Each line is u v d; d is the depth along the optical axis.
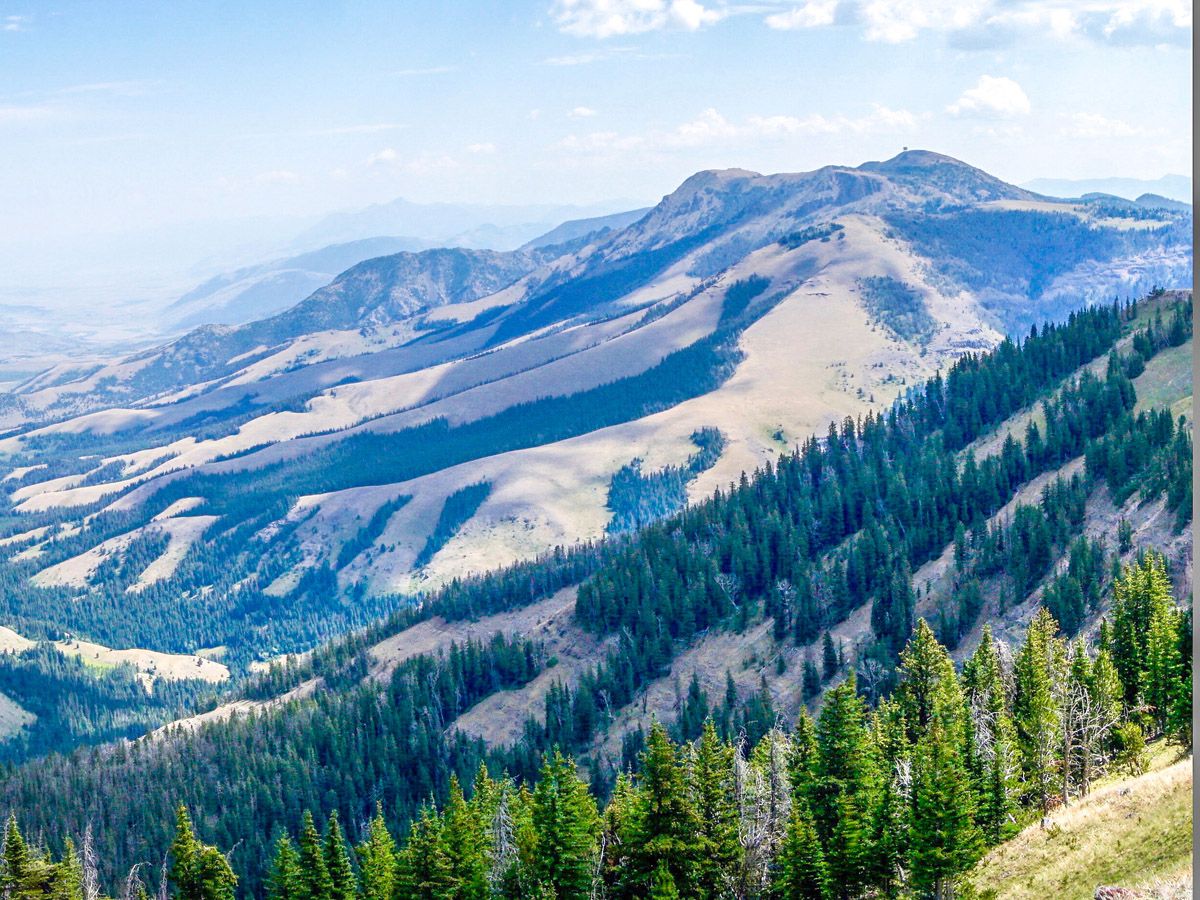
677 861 90.38
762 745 107.81
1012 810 88.12
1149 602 116.75
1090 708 93.12
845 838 88.19
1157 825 68.38
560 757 96.75
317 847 107.75
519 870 95.94
